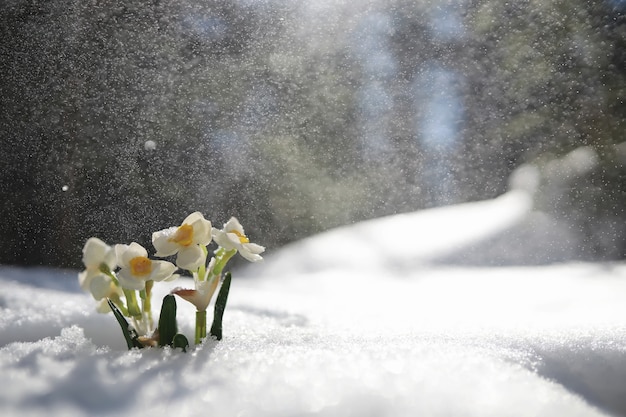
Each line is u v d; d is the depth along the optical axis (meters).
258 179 4.29
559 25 4.61
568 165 4.47
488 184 4.59
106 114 3.88
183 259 1.24
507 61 4.64
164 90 4.00
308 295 2.61
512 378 1.15
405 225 4.07
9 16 3.69
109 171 3.89
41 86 3.79
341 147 4.51
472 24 4.61
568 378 1.19
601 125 4.54
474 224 4.02
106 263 1.25
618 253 3.66
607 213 4.13
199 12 4.03
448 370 1.16
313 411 1.10
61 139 3.81
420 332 1.44
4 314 1.45
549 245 3.68
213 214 4.16
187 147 4.07
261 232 4.29
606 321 1.48
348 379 1.14
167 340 1.25
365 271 3.33
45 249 3.71
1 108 3.75
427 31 4.59
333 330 1.47
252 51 4.19
